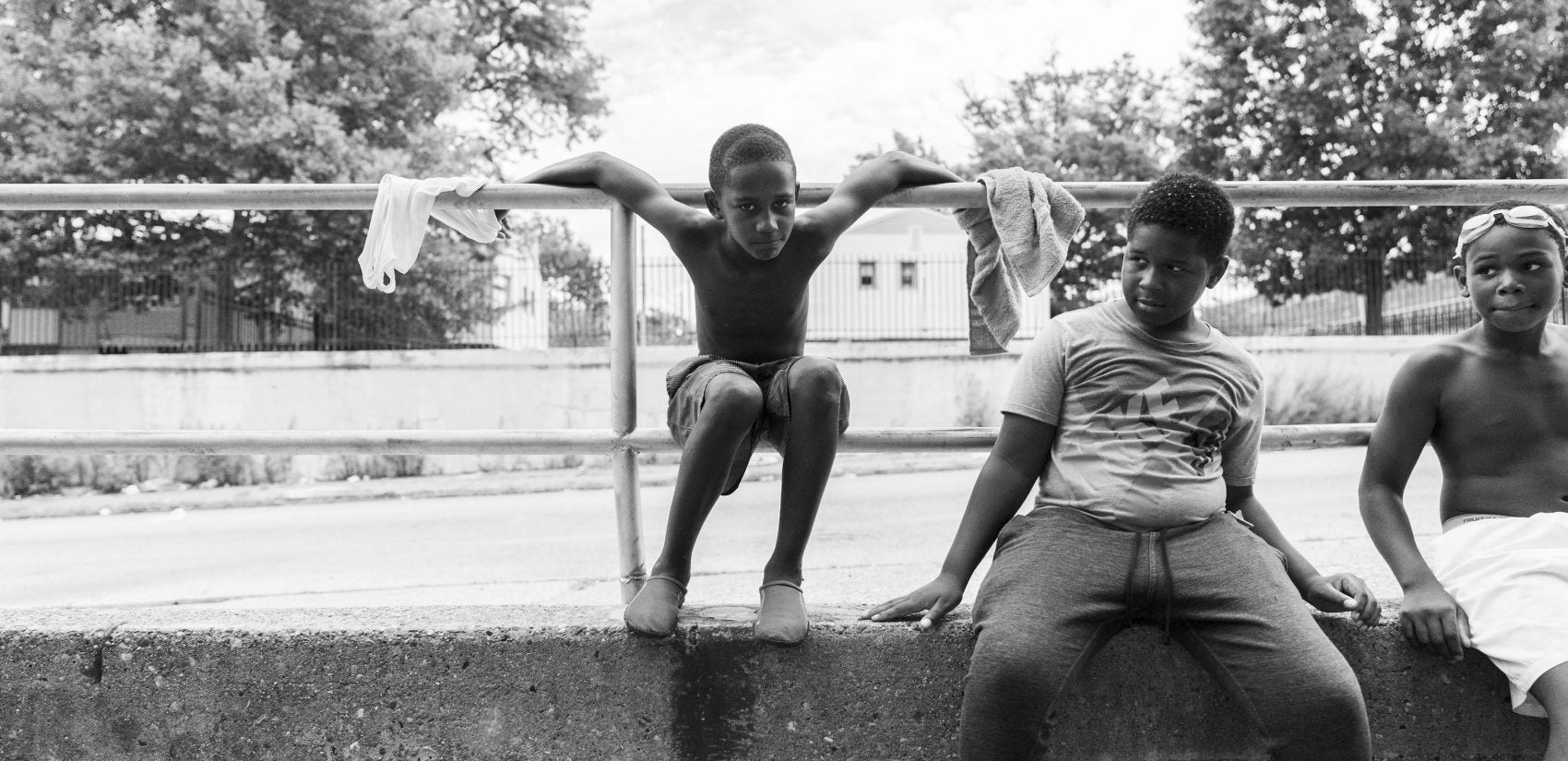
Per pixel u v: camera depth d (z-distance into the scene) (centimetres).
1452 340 208
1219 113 1728
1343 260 1267
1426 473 837
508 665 185
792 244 207
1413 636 186
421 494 916
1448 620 183
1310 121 1633
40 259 1284
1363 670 189
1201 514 188
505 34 1819
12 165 1254
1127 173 2086
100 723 189
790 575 191
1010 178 222
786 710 185
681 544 191
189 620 194
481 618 193
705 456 186
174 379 1082
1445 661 189
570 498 849
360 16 1354
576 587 412
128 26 1247
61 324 1146
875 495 766
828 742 185
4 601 427
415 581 438
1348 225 1658
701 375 201
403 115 1414
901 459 1023
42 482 1002
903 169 223
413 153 1366
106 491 1011
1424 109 1634
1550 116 1586
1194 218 194
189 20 1277
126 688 188
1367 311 1270
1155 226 195
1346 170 1650
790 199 196
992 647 170
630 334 214
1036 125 2408
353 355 1097
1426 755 189
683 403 202
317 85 1347
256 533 667
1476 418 202
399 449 215
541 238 1688
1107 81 2320
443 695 186
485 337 1209
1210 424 196
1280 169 1705
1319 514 574
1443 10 1641
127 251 1311
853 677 185
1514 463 200
